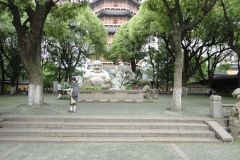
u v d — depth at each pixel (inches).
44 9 304.3
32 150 171.8
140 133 212.2
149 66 1194.6
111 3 1669.5
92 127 225.1
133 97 467.5
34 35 308.0
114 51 1016.9
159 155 165.2
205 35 688.4
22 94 832.9
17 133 207.0
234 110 224.7
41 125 225.3
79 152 168.6
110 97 465.1
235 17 547.8
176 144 195.3
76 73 1210.6
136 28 781.3
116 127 226.4
